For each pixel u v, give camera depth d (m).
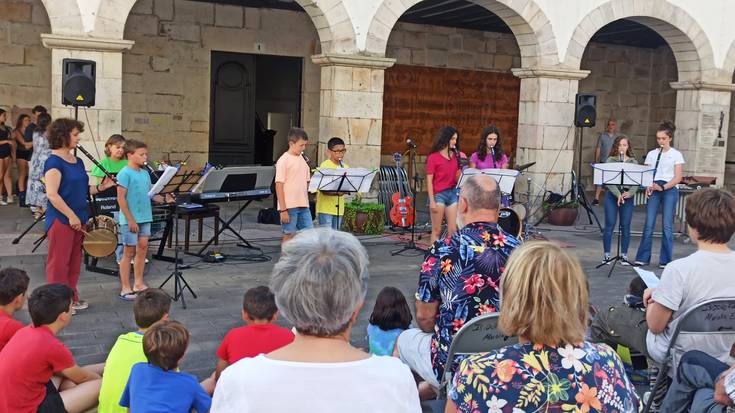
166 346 3.15
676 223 11.90
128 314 6.08
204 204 8.21
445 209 8.57
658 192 8.67
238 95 13.46
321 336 1.86
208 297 6.68
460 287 3.14
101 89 8.72
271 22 13.38
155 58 12.59
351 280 1.84
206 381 3.96
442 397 3.26
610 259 8.60
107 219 6.88
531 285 2.11
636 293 4.43
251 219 11.03
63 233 5.82
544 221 11.91
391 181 11.40
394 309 4.13
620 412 2.08
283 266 1.88
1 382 3.29
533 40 11.36
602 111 16.70
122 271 6.49
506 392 2.07
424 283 3.23
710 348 3.45
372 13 10.21
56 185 5.69
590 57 16.39
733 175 16.08
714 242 3.47
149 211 6.49
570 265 2.13
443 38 14.97
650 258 8.97
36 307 3.43
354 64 10.16
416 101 14.85
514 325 2.13
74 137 5.78
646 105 17.14
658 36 15.52
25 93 11.78
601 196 16.39
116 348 3.52
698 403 3.06
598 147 14.82
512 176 8.25
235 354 3.77
